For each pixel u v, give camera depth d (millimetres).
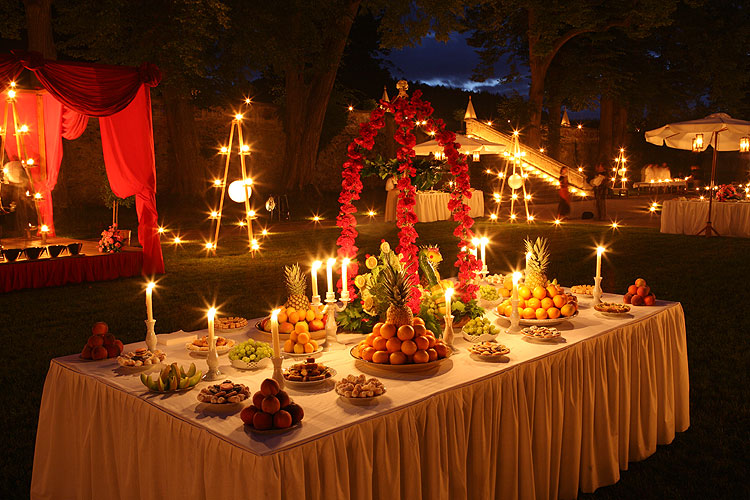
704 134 15398
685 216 15750
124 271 10500
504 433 3158
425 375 3098
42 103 12859
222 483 2396
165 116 22703
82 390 3213
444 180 21641
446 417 2895
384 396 2832
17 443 4301
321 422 2543
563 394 3486
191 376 3025
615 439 3842
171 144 22438
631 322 4020
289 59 20547
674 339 4426
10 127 12703
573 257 12031
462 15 23734
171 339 3854
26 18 16156
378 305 3793
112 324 7320
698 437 4410
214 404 2686
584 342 3613
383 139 28359
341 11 22172
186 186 21469
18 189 12688
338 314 3941
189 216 20172
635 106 33906
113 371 3262
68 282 9906
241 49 19516
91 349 3465
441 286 4047
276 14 19750
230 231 17453
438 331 3703
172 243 14906
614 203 26078
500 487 3197
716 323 7148
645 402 4113
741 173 36062
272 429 2455
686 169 36812
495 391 3092
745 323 7133
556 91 31453
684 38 30688
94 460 3098
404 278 3328
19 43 24062
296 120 23719
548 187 26984
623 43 31531
